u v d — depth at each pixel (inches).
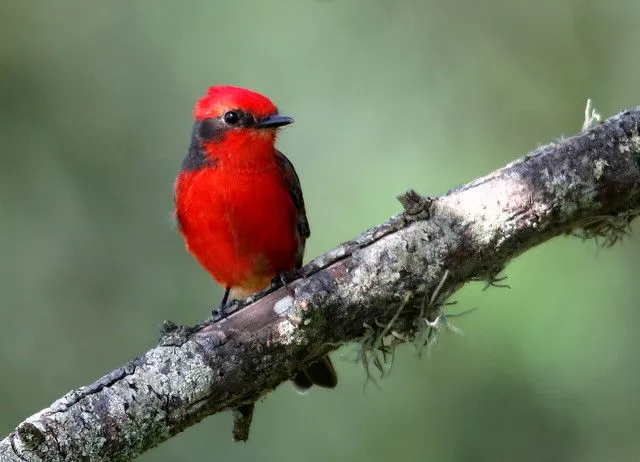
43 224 562.9
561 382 461.4
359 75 577.0
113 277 563.2
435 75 567.5
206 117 388.8
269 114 386.0
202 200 385.4
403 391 490.6
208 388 292.0
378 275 300.2
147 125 582.2
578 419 462.3
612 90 552.7
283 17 587.5
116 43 587.5
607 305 463.2
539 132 550.0
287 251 396.8
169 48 589.9
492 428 467.8
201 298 558.6
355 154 558.6
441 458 472.7
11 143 564.1
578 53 560.1
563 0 564.7
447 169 536.7
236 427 314.7
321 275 300.4
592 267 467.5
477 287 465.7
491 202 302.0
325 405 506.3
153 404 286.4
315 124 571.8
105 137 576.7
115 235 568.4
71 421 277.9
